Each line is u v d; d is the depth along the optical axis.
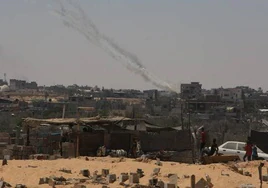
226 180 61.16
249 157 88.25
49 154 96.81
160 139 98.75
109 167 71.44
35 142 104.81
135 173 62.84
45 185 59.38
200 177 62.09
